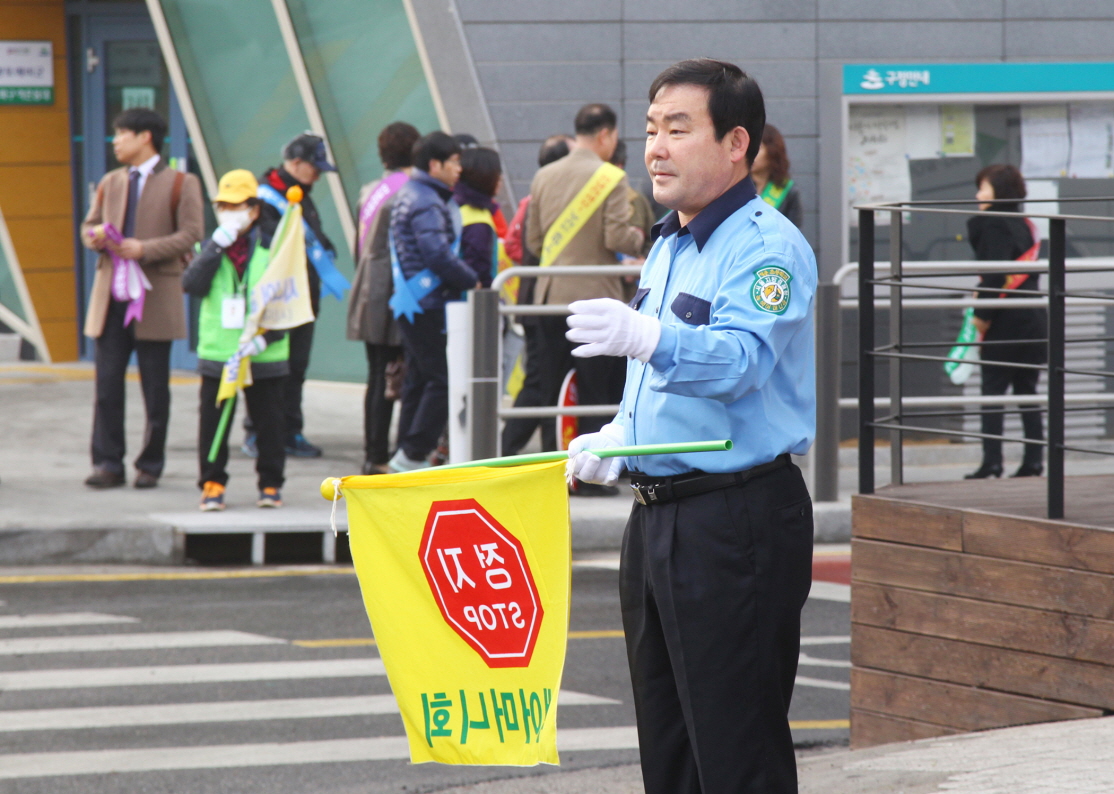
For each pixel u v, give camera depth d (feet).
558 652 25.25
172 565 64.34
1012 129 87.51
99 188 72.90
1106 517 35.86
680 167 24.73
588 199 69.31
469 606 25.45
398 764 39.91
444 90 90.38
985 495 39.91
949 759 33.83
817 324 68.85
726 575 24.77
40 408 96.58
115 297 71.67
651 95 25.27
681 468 24.97
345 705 45.11
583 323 22.41
